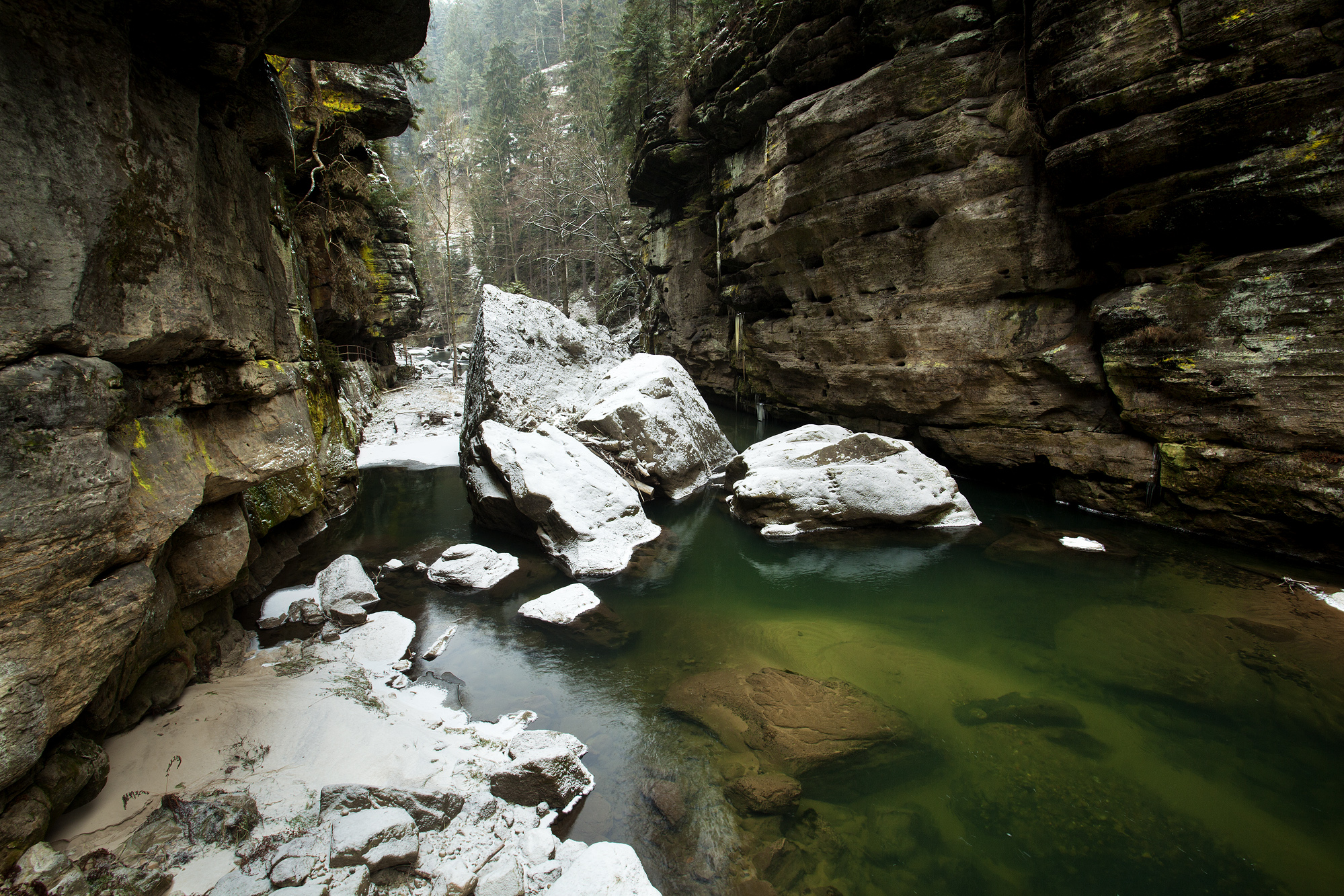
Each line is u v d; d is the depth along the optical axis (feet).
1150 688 18.98
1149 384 33.63
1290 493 28.25
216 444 15.53
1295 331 27.84
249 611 23.61
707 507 40.86
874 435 38.47
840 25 47.85
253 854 10.76
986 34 39.47
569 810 13.79
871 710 17.72
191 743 13.41
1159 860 12.71
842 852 12.77
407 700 17.89
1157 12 29.22
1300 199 26.63
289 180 52.06
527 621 24.00
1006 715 17.65
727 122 62.13
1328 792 14.62
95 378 10.05
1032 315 40.32
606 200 111.55
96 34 10.47
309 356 39.75
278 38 16.99
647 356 50.34
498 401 41.32
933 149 42.57
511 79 171.32
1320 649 20.99
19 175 9.06
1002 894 11.87
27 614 8.77
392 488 47.42
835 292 54.34
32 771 9.55
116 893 9.66
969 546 32.53
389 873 10.96
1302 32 25.49
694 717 17.52
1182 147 29.32
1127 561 29.35
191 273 13.21
